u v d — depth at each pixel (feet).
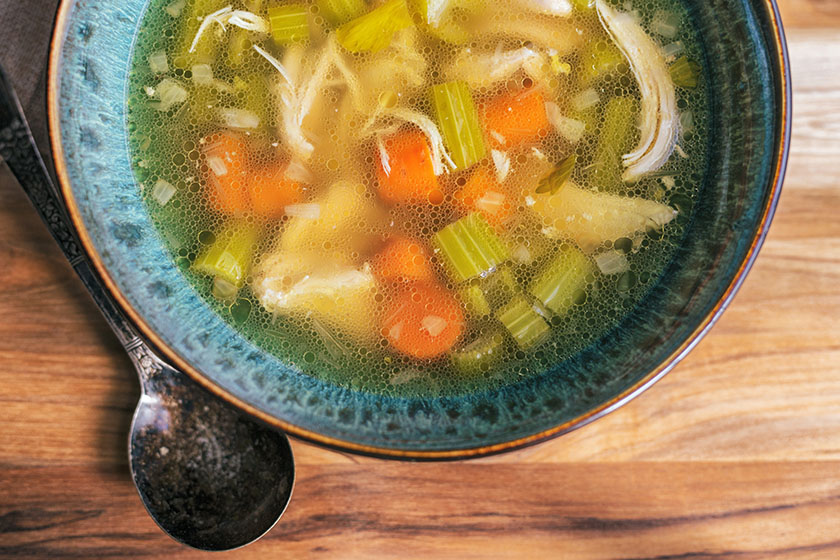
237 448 1.07
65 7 0.95
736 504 1.09
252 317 1.00
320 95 1.01
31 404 1.09
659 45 1.00
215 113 1.01
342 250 1.00
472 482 1.09
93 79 0.98
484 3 1.01
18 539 1.08
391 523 1.08
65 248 1.06
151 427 1.07
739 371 1.09
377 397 0.99
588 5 1.00
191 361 0.96
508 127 1.00
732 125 0.97
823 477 1.09
